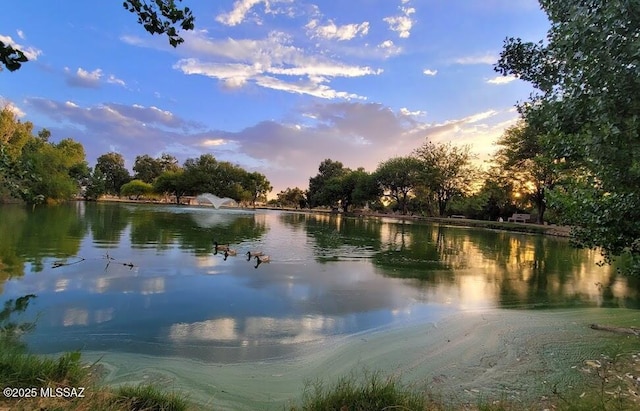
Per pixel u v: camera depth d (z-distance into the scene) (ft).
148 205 226.58
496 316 29.68
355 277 43.09
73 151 221.05
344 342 23.49
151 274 39.34
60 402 12.17
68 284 34.12
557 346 22.86
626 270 20.84
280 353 21.59
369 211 271.08
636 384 16.96
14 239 58.65
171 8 11.87
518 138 128.26
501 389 17.24
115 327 24.59
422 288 39.09
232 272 42.09
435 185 188.34
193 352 21.29
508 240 92.22
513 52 19.26
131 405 13.35
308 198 335.67
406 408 13.62
